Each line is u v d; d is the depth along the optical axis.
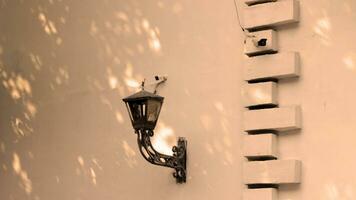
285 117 16.31
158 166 18.02
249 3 17.20
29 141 20.61
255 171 16.44
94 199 19.02
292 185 16.17
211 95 17.53
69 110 19.92
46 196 20.00
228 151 17.08
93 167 19.16
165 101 18.14
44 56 20.70
